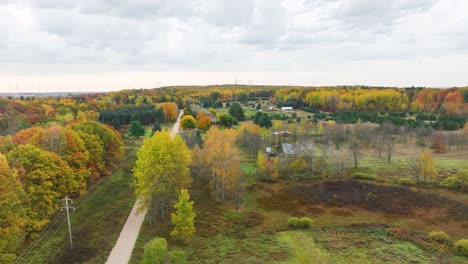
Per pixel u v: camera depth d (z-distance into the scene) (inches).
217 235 1684.3
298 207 2158.0
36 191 1514.5
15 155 1557.6
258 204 2193.7
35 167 1566.2
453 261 1403.8
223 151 2161.7
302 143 3353.8
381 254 1435.8
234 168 2186.3
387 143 3641.7
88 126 2493.8
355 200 2262.6
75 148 2030.0
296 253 1445.6
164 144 1734.7
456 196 2267.5
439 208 2087.8
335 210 2114.9
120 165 2891.2
